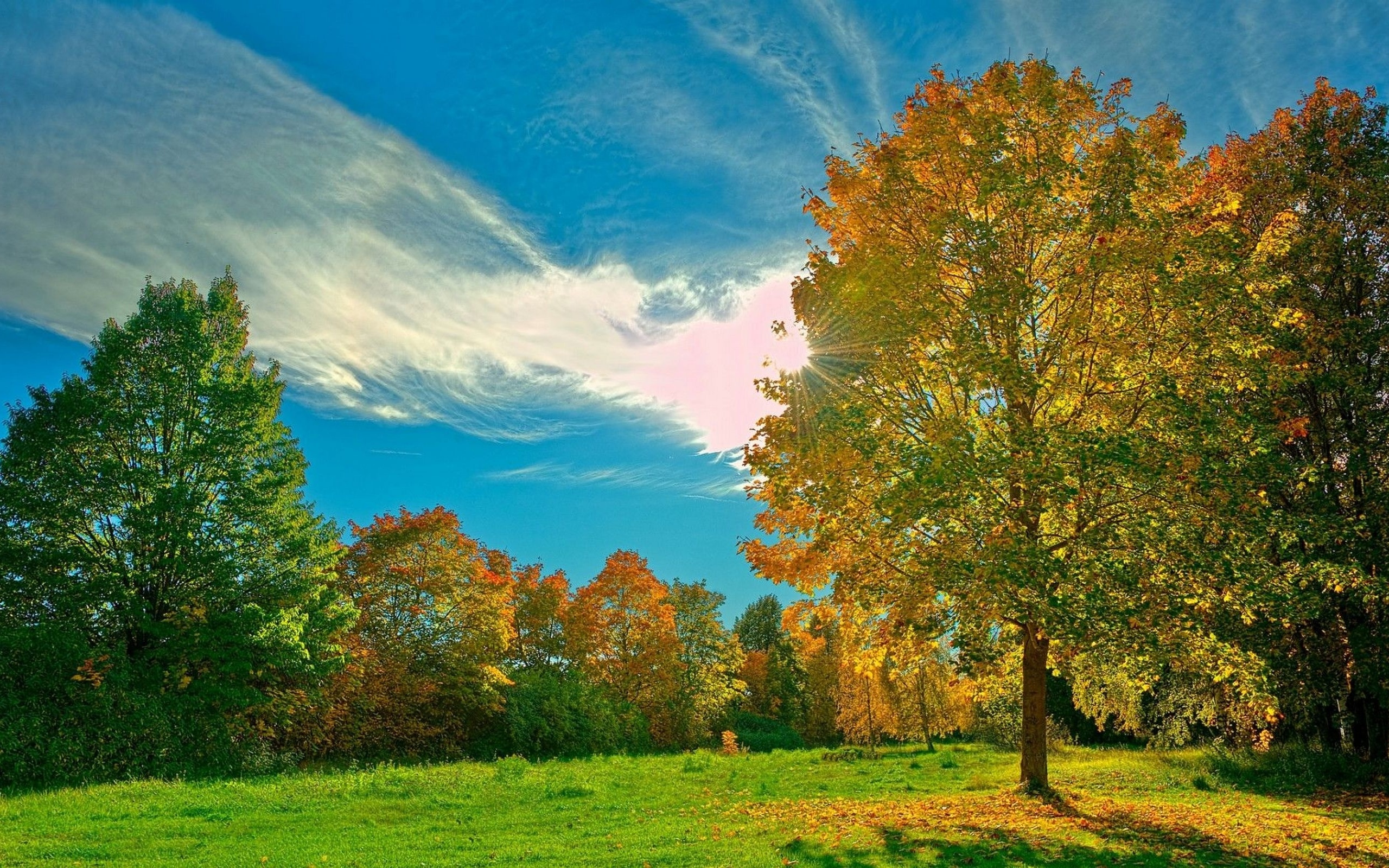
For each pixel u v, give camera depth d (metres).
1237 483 12.13
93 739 21.06
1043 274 14.66
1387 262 19.44
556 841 12.20
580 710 46.69
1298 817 13.30
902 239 14.97
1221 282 13.04
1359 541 17.45
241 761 24.61
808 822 13.23
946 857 10.18
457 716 40.34
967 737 44.06
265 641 24.70
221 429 26.17
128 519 23.98
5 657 20.94
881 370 14.15
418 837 12.67
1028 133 14.47
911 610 13.02
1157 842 11.02
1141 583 12.57
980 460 11.91
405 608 39.88
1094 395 13.87
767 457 14.18
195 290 29.55
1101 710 26.64
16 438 24.14
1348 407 19.25
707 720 58.50
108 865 10.25
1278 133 20.48
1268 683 12.39
